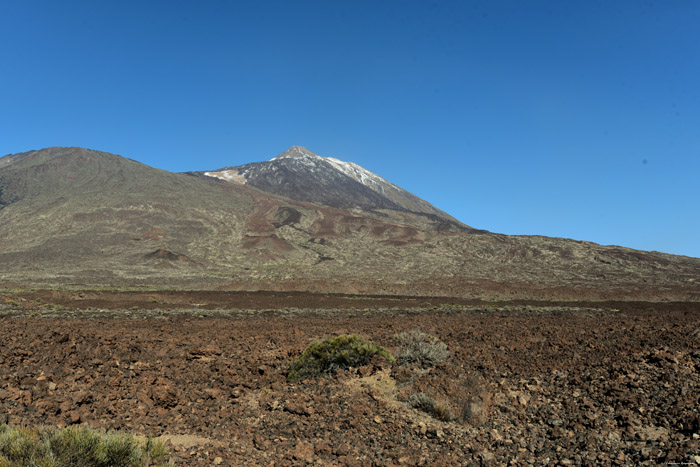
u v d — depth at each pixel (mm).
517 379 10609
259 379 11109
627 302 56156
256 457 6613
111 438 5680
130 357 12938
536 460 6688
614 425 7621
